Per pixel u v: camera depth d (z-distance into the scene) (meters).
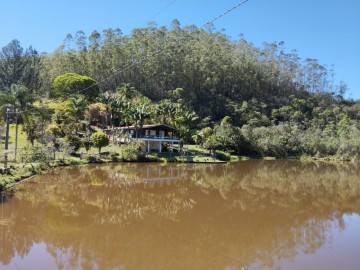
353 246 17.06
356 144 80.81
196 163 62.22
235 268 13.93
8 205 23.77
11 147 51.47
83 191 30.12
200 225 20.25
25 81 79.44
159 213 23.17
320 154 85.69
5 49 79.81
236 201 27.95
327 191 33.66
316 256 15.55
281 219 22.22
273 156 84.38
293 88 137.50
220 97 110.50
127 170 46.31
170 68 110.19
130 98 77.62
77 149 54.97
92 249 15.82
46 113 58.47
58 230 18.66
